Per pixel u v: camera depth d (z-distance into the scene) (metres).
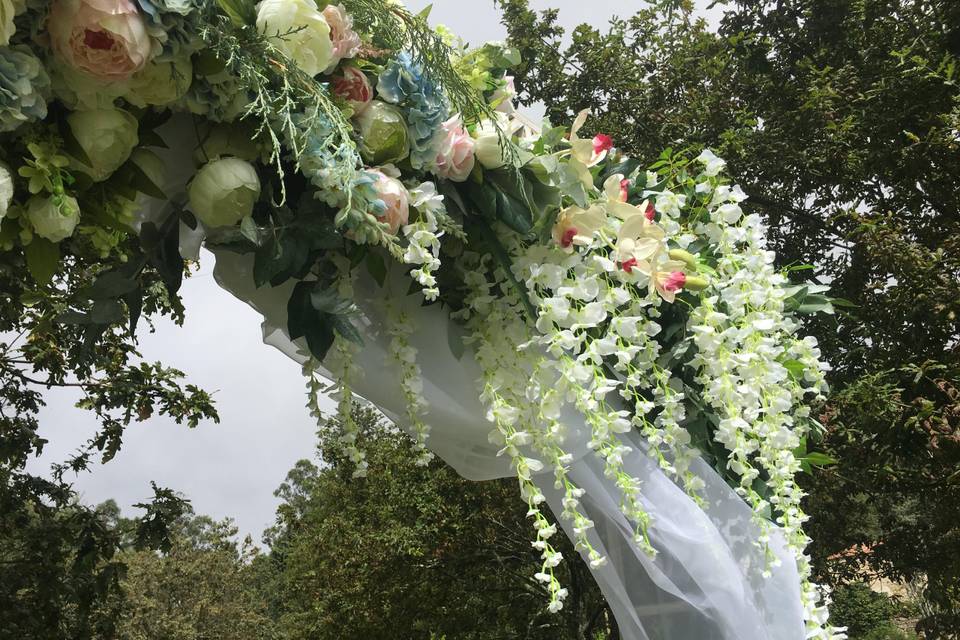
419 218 1.31
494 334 1.58
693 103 8.59
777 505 1.70
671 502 1.69
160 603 21.61
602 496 1.68
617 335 1.54
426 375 1.59
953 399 5.50
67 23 1.01
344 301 1.28
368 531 12.38
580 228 1.54
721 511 1.78
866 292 6.79
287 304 1.43
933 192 6.56
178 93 1.13
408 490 12.05
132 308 1.25
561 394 1.48
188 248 1.42
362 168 1.24
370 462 12.92
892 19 7.27
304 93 1.19
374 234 1.20
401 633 12.18
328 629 12.91
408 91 1.36
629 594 1.71
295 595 16.53
